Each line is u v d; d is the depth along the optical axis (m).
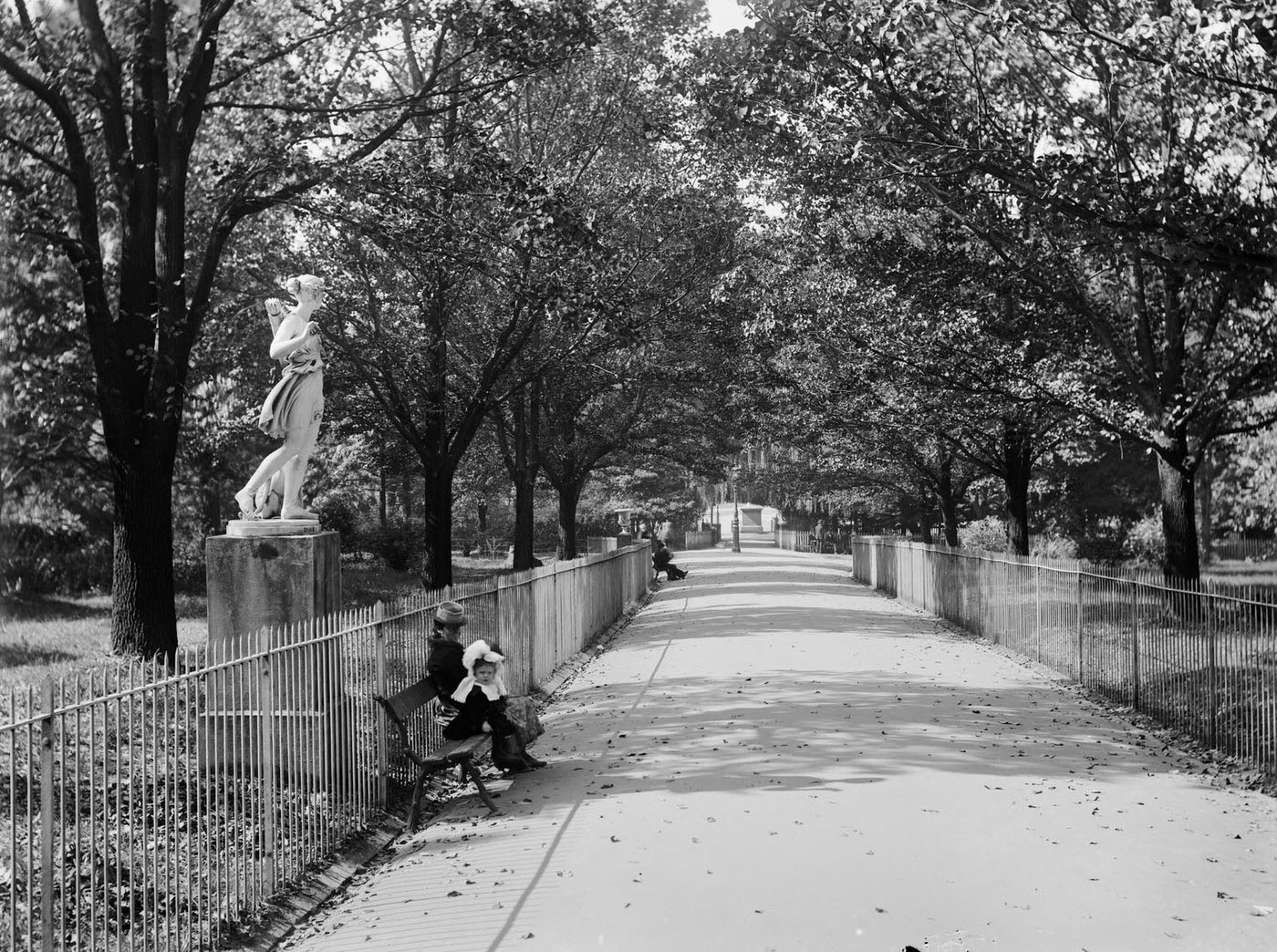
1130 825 9.36
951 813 9.69
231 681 8.48
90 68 15.20
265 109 17.80
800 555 76.25
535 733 13.05
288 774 9.23
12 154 17.02
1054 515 44.84
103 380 14.88
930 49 13.12
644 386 34.59
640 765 11.86
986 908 7.37
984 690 16.81
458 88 17.47
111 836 8.28
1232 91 11.41
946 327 21.11
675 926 7.11
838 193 17.52
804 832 9.14
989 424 26.20
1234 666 12.35
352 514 49.06
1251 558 47.62
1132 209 12.35
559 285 18.75
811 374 31.08
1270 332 18.12
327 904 8.30
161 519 14.97
